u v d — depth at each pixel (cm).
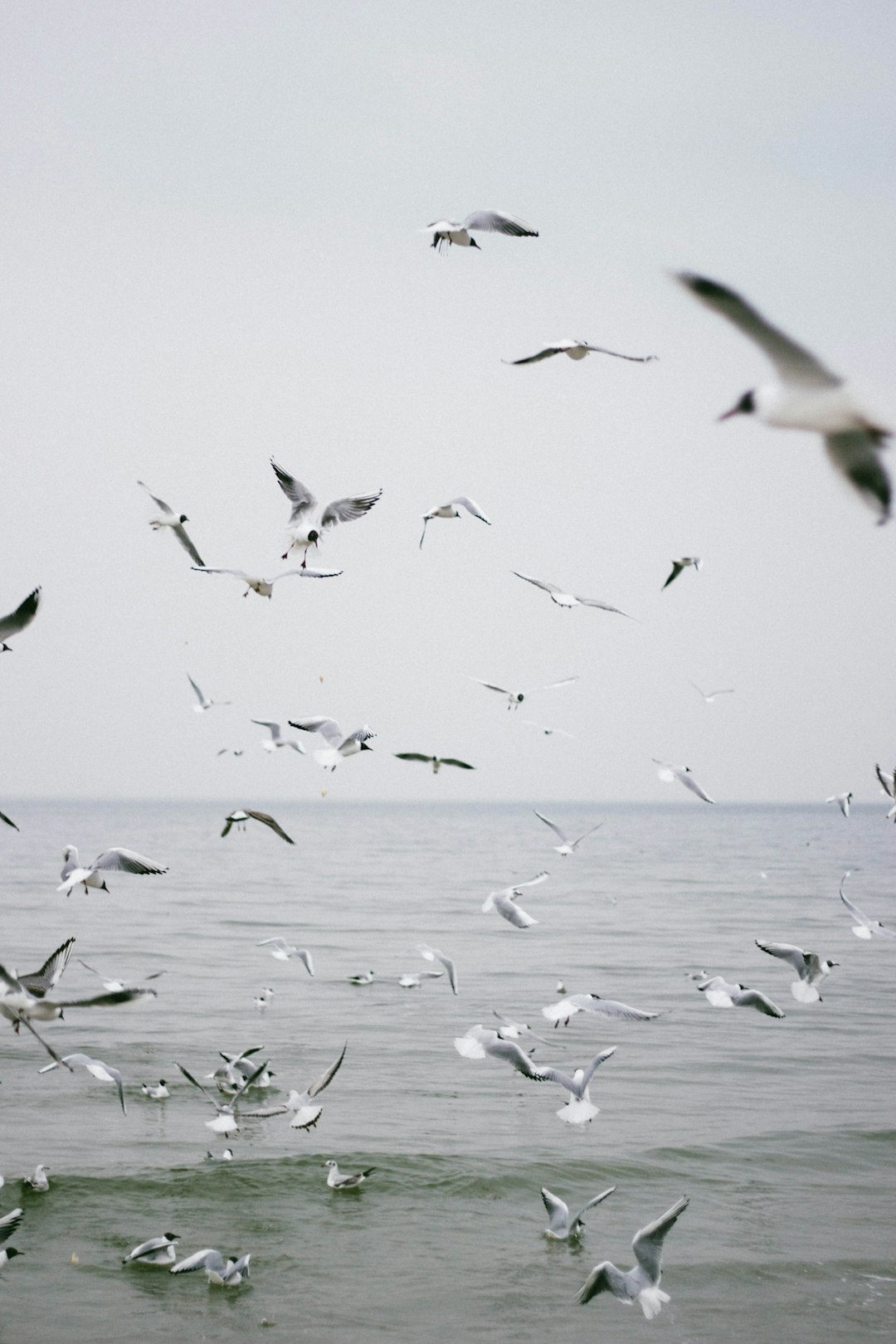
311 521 2058
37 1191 2219
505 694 2517
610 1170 2377
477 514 2278
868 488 745
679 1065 3181
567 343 1741
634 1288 1493
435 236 1783
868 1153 2478
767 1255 2000
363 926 6109
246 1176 2309
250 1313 1788
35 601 1641
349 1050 3300
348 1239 2048
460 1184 2292
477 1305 1822
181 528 2288
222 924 6112
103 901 7306
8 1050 3250
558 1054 3303
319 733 1983
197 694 2569
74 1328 1739
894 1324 1780
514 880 9306
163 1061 3152
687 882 9238
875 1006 4028
